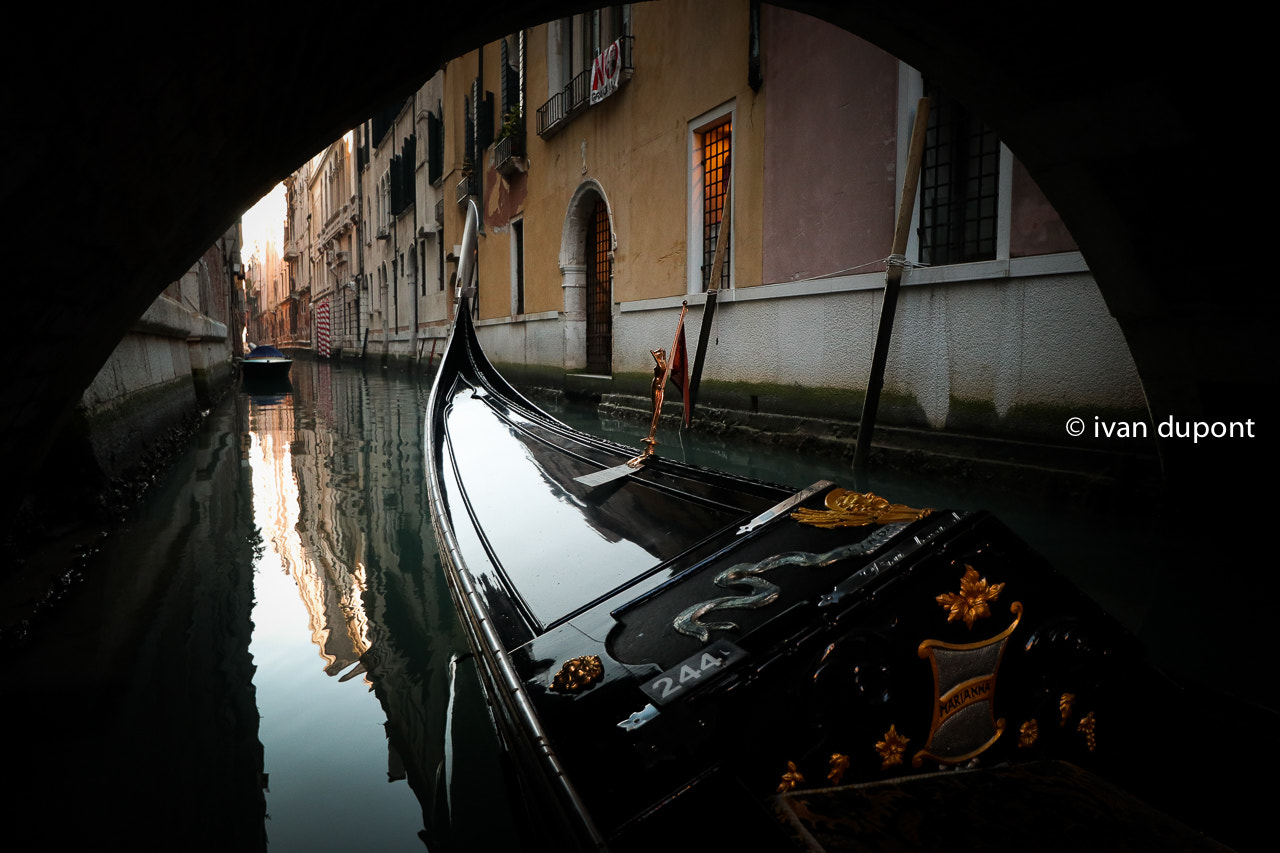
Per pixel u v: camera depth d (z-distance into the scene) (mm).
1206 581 3295
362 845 1713
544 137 12883
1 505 2111
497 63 15492
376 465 6742
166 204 1636
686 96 8727
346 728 2240
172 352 8062
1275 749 1406
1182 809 1439
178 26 1182
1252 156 3152
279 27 1495
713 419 8141
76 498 4102
